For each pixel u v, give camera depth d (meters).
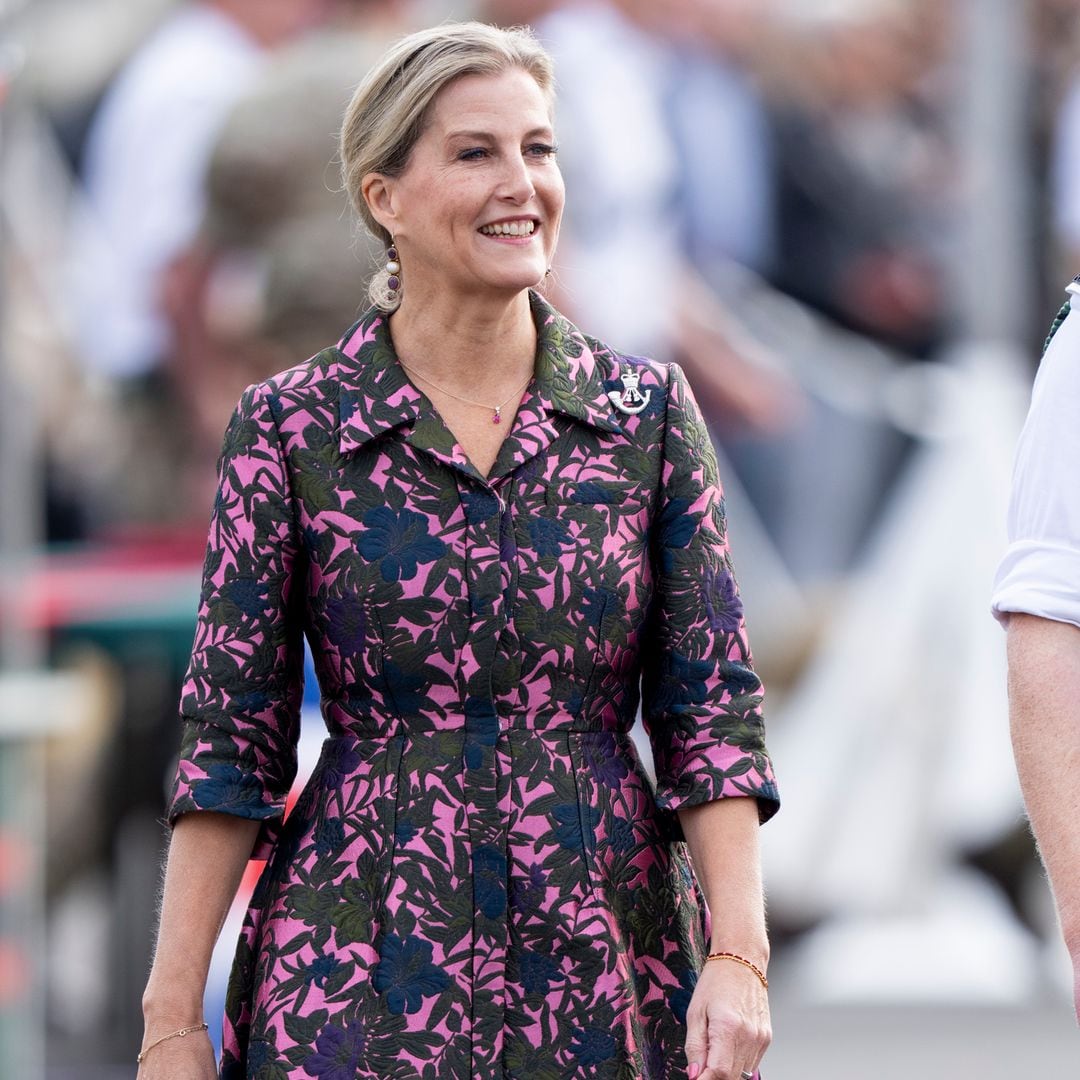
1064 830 8.38
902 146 27.48
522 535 9.74
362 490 9.83
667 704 10.07
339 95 25.09
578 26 26.80
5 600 23.66
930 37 27.42
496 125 9.68
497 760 9.62
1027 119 27.48
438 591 9.67
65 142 26.44
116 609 26.69
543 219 9.88
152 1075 9.66
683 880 10.08
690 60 27.05
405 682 9.70
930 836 27.28
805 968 27.16
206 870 9.88
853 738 27.33
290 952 9.61
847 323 27.38
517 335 10.09
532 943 9.50
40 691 23.14
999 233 27.48
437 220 9.72
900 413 27.41
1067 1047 26.70
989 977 27.14
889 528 27.39
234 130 25.30
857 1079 25.64
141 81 26.11
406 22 26.33
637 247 26.92
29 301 26.36
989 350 27.45
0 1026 22.05
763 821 10.03
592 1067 9.47
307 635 10.08
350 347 10.16
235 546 9.95
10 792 22.30
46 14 26.06
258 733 9.97
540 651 9.69
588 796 9.68
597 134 26.80
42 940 26.05
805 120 27.25
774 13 27.19
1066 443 8.73
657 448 10.08
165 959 9.78
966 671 27.34
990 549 27.31
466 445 9.91
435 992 9.45
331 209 24.94
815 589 27.33
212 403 26.23
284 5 25.97
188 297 26.03
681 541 10.05
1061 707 8.53
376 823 9.62
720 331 27.22
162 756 26.69
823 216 27.30
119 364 26.55
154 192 26.14
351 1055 9.43
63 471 26.72
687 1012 9.66
